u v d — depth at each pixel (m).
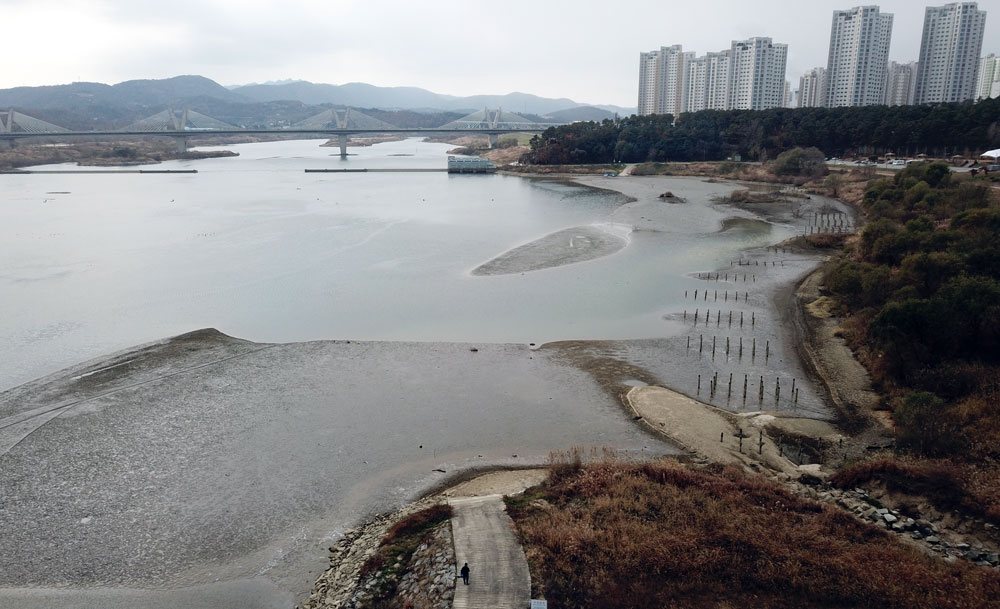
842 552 28.67
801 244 99.81
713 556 28.53
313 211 135.88
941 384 45.03
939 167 113.94
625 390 49.28
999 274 56.75
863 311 61.62
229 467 38.28
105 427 42.62
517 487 36.06
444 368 53.31
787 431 43.03
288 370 52.53
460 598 26.50
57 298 71.75
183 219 123.31
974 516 30.94
